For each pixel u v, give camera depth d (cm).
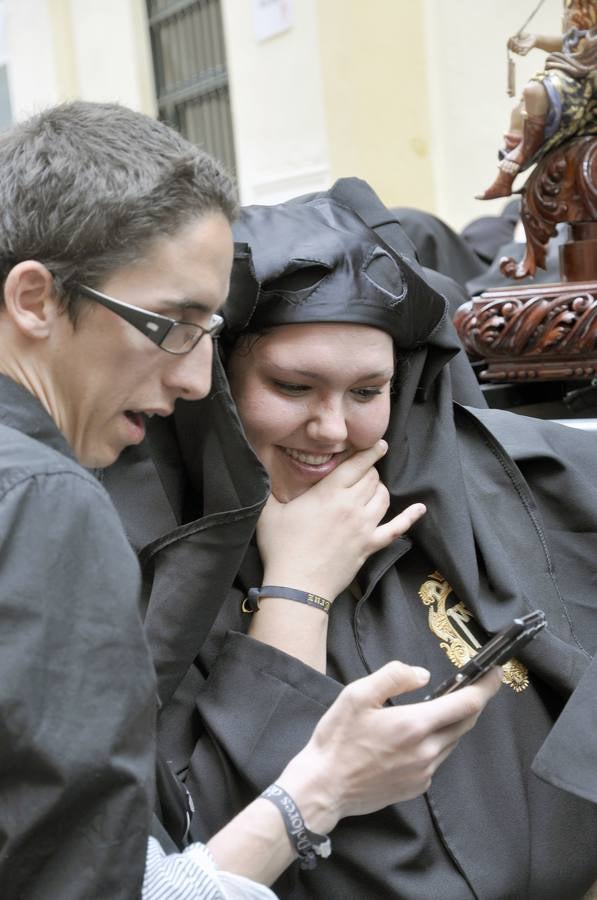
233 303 186
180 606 184
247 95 855
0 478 132
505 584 205
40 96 1160
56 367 148
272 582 195
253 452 184
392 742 163
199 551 184
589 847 199
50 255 142
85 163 143
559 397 301
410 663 199
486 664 169
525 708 204
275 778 179
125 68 1085
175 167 145
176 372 152
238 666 187
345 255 189
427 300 198
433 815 190
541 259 274
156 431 199
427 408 217
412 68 670
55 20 1128
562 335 265
